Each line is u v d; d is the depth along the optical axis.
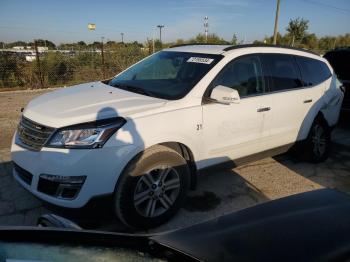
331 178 4.84
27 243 1.42
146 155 3.14
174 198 3.45
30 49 15.41
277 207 1.97
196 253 1.56
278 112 4.37
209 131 3.63
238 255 1.53
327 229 1.69
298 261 1.47
